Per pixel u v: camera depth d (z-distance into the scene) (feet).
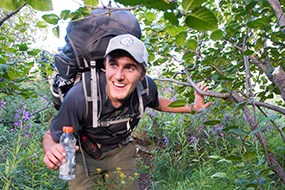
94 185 7.48
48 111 16.33
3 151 11.62
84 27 6.14
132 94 6.51
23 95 7.64
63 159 5.30
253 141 9.64
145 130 15.40
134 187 7.68
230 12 7.60
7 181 8.03
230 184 9.23
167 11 2.61
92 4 3.63
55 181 10.94
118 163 7.66
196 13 2.45
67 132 5.66
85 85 6.15
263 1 5.27
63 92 6.94
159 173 12.53
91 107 6.16
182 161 12.76
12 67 6.91
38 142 12.93
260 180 4.92
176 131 14.12
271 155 5.43
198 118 13.53
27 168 10.44
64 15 3.67
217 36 4.87
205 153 13.10
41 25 4.78
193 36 6.53
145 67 6.02
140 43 5.83
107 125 6.56
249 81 5.71
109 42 5.82
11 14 3.58
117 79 5.84
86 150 7.30
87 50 6.07
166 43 7.03
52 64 8.02
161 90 13.58
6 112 15.55
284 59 6.38
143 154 14.38
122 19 6.34
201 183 10.13
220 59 6.47
